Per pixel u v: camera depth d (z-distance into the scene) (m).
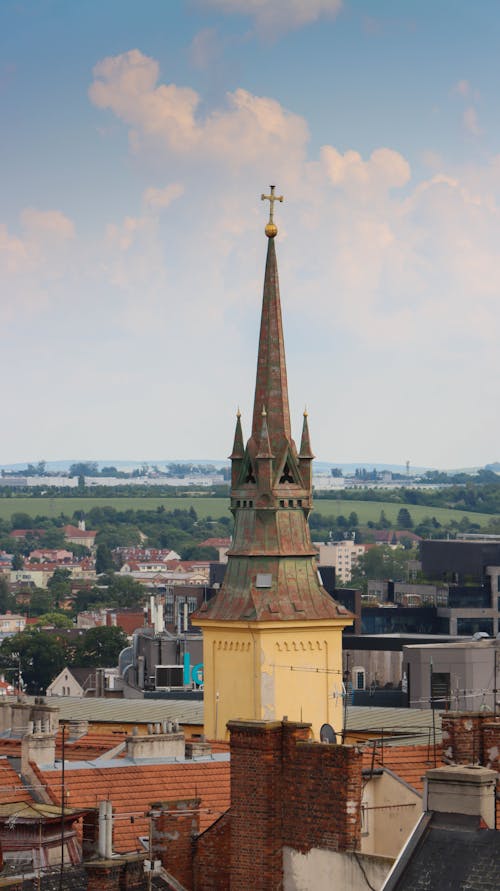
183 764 196.75
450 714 168.00
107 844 163.38
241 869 140.75
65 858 168.12
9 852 168.62
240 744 141.50
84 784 189.25
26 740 194.00
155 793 190.12
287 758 140.38
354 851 137.00
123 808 186.12
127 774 192.50
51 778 188.50
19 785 188.62
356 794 137.75
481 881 116.62
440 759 179.62
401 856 120.19
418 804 163.88
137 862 152.00
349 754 137.75
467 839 119.75
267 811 139.88
